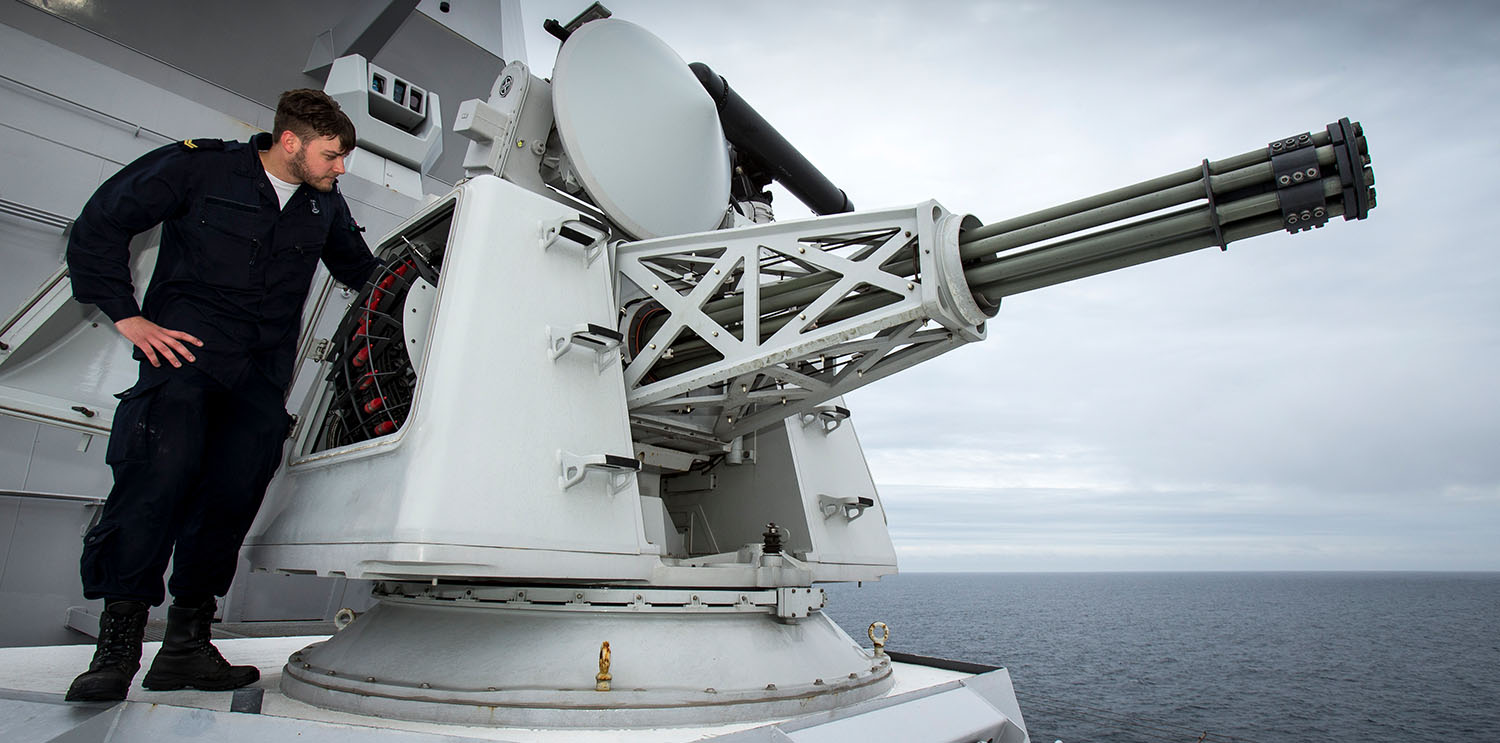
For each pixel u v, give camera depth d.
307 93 2.23
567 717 2.02
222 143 2.18
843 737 2.13
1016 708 3.04
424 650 2.33
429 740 1.66
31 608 4.33
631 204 3.09
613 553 2.25
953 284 2.21
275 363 2.37
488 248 2.32
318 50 6.25
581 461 2.20
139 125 4.88
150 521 2.03
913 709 2.47
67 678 2.39
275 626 4.91
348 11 6.47
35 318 2.89
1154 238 2.01
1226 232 1.96
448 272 2.30
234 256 2.16
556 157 3.20
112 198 1.99
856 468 3.58
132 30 5.58
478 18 7.64
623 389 2.53
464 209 2.40
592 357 2.46
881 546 3.47
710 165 3.43
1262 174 1.86
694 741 1.83
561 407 2.30
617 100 3.15
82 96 4.71
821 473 3.32
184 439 2.08
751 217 4.24
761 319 2.71
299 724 1.77
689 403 2.74
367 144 5.54
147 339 1.97
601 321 2.53
